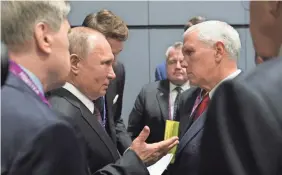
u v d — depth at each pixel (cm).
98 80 163
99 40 165
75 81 162
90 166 154
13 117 94
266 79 71
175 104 301
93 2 525
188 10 552
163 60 552
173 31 554
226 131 69
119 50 235
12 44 110
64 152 94
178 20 551
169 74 306
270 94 69
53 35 113
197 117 174
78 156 97
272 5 77
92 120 158
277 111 68
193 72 175
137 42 548
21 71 106
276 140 67
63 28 116
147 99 307
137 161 148
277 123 68
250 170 67
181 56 304
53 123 94
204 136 73
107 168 145
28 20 109
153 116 302
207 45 173
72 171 95
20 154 90
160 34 552
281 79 71
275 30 77
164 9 550
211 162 71
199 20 329
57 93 159
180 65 301
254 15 79
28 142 91
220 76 173
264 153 67
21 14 109
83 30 166
